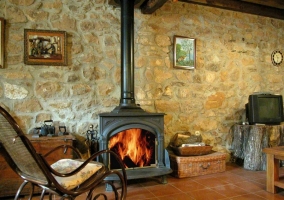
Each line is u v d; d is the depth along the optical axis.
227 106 4.02
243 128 3.73
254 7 4.10
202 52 3.87
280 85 4.45
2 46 2.89
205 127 3.86
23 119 2.97
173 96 3.68
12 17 2.97
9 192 2.45
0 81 2.90
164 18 3.65
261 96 3.72
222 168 3.39
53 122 3.09
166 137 3.61
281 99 3.79
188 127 3.75
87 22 3.28
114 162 2.89
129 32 3.06
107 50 3.35
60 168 1.83
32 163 1.48
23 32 3.01
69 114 3.16
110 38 3.37
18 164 1.63
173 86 3.68
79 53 3.23
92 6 3.31
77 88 3.20
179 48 3.70
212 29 3.94
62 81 3.14
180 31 3.74
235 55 4.10
